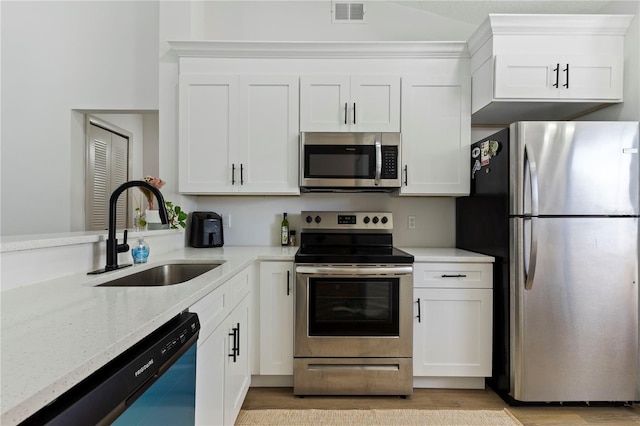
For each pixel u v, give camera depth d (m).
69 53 2.87
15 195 2.90
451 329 2.08
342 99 2.29
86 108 2.87
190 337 0.94
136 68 2.85
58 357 0.57
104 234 1.51
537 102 2.10
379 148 2.23
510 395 1.93
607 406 1.94
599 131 1.85
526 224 1.85
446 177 2.32
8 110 2.89
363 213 2.52
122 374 0.65
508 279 1.95
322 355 2.02
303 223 2.50
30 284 1.12
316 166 2.26
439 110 2.31
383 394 2.02
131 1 2.84
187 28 2.38
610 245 1.85
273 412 1.87
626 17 2.02
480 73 2.21
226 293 1.46
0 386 0.47
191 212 2.57
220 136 2.29
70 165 2.90
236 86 2.29
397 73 2.31
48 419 0.50
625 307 1.86
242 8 2.71
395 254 2.09
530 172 1.83
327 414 1.86
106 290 1.06
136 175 4.20
